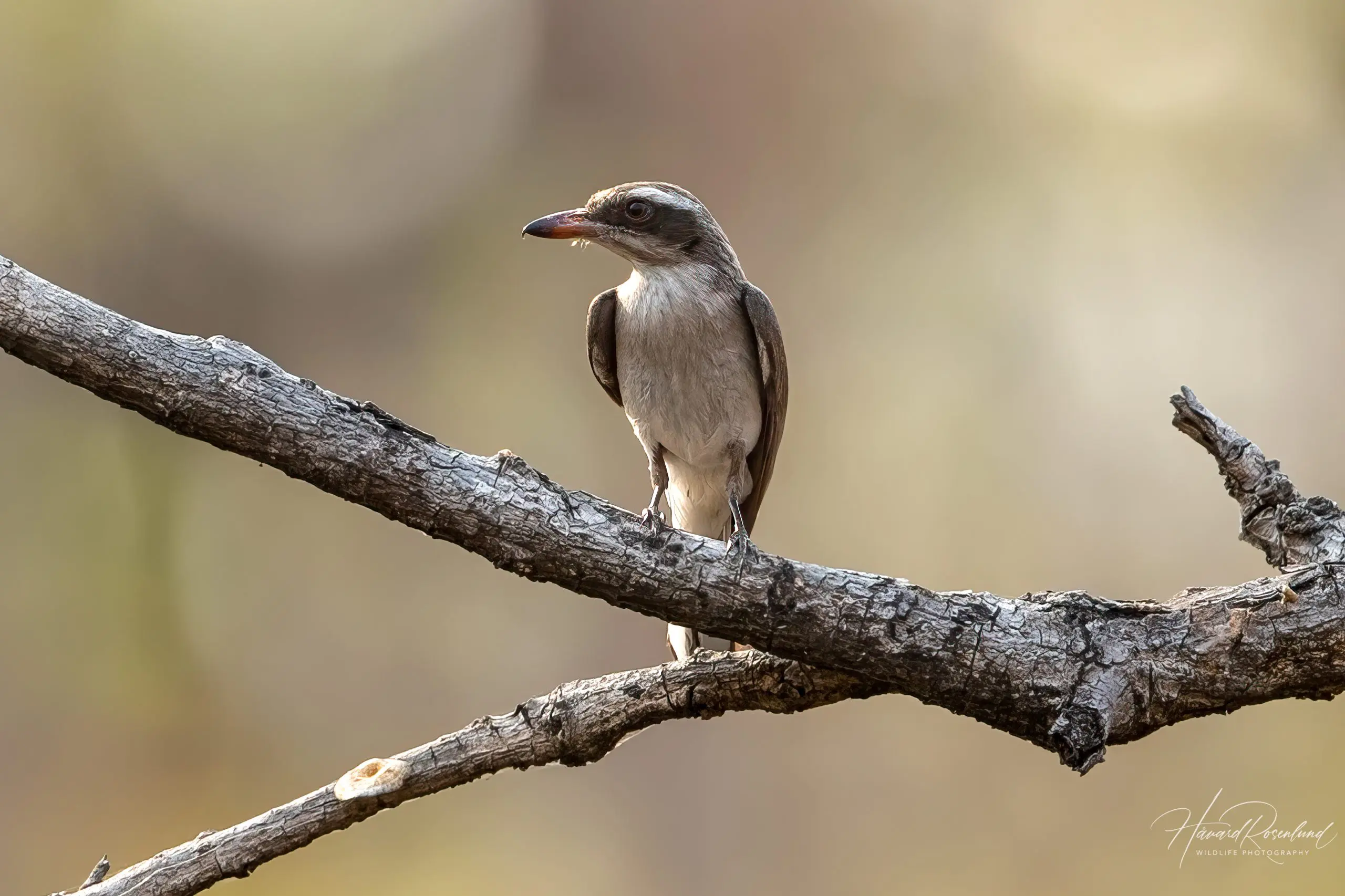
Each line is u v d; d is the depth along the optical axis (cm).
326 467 715
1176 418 853
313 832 724
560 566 736
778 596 736
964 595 750
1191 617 742
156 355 700
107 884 702
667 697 777
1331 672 726
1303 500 822
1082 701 716
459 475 727
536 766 773
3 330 690
